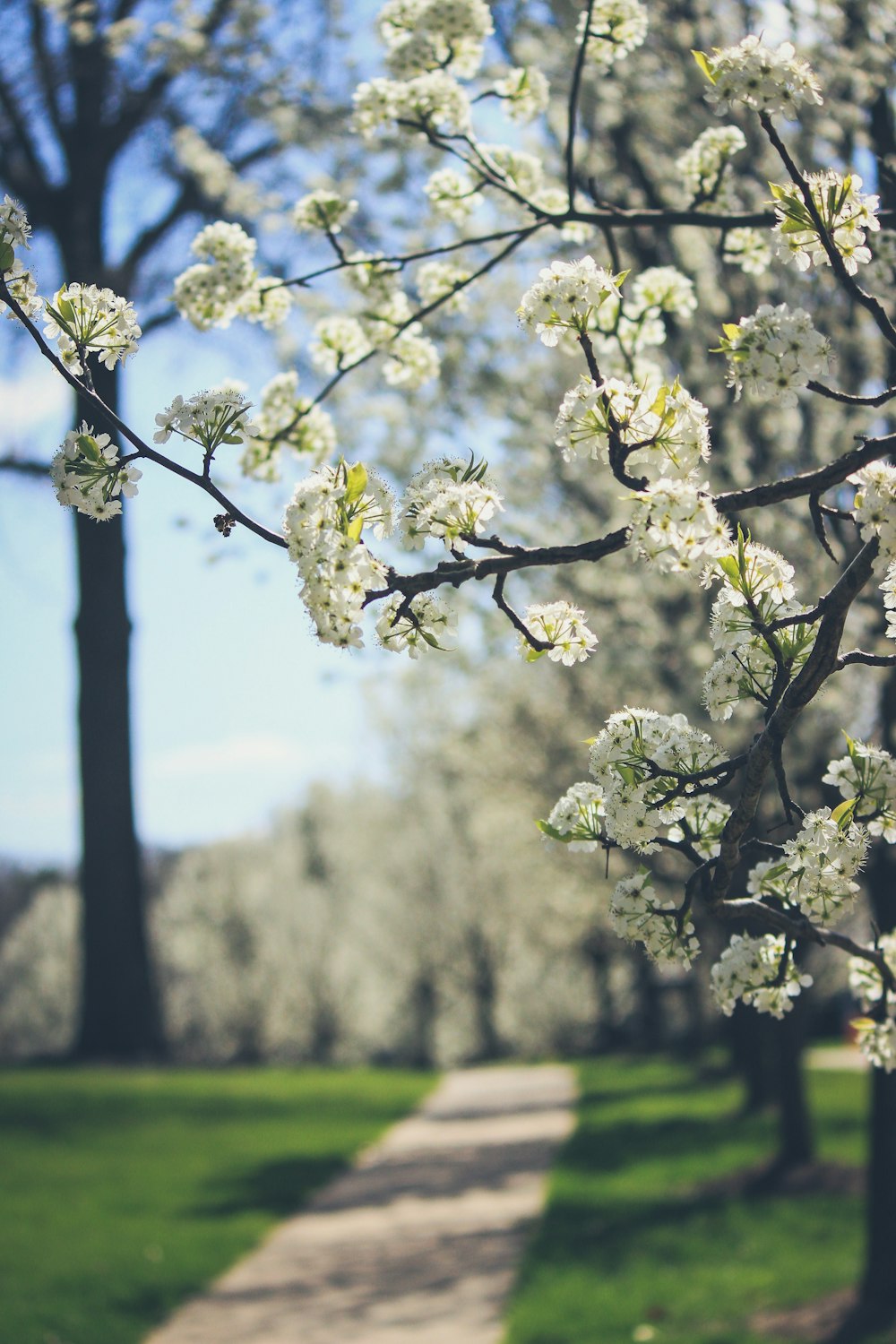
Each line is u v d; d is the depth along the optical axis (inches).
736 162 231.8
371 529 90.4
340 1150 732.7
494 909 1637.6
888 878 298.2
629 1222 460.1
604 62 164.6
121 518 954.7
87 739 962.1
